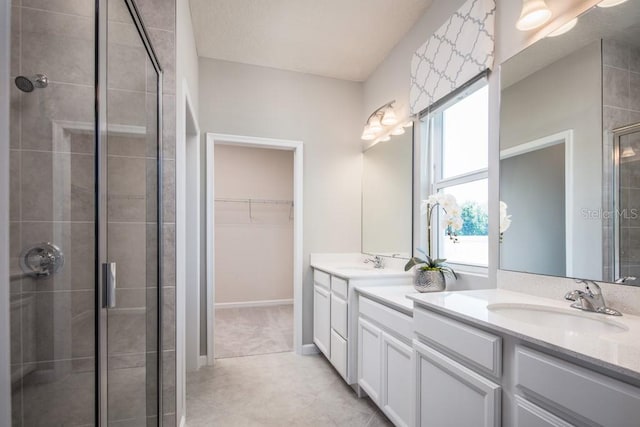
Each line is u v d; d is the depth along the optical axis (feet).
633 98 3.61
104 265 3.91
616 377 2.41
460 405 3.91
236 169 15.93
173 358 5.58
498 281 5.34
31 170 3.60
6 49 2.97
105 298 3.90
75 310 3.76
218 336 11.51
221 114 9.66
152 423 5.15
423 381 4.63
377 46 9.02
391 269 8.76
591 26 4.06
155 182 5.36
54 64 3.78
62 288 3.72
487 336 3.49
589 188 4.04
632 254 3.62
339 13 7.65
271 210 16.37
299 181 10.27
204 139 9.50
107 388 3.94
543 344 2.84
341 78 10.84
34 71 3.67
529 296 4.70
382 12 7.62
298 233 10.23
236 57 9.60
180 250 5.90
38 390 3.57
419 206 7.76
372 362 6.51
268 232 16.30
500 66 5.35
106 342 3.92
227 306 15.57
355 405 7.04
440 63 6.81
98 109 3.87
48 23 3.79
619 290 3.73
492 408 3.41
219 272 15.57
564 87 4.36
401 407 5.49
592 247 4.00
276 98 10.17
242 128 9.81
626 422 2.31
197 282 8.95
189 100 7.08
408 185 8.21
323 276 9.20
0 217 3.07
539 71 4.72
